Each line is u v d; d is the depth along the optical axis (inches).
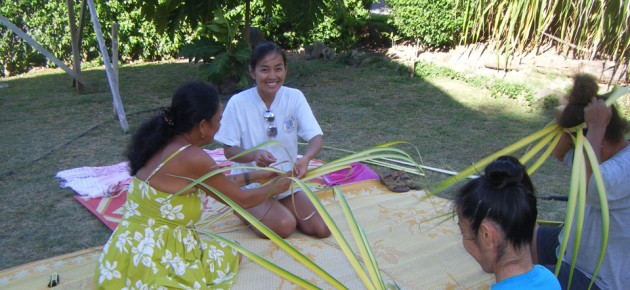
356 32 441.7
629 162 82.7
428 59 368.5
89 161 209.8
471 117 263.3
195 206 105.9
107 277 100.2
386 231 140.7
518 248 63.6
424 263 125.0
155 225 103.6
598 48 279.3
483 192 63.7
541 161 85.4
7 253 139.9
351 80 350.0
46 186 183.6
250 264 124.1
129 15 435.8
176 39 449.1
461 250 130.4
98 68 427.2
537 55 309.1
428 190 170.2
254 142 136.2
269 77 129.0
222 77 309.0
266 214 135.2
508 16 274.7
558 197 165.6
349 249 74.2
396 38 406.6
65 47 434.6
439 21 352.2
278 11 438.9
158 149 102.3
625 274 86.7
